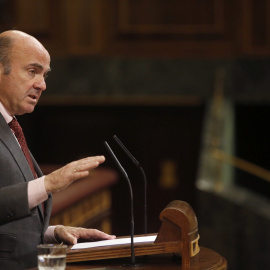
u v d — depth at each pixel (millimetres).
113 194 28297
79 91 26531
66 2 26234
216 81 26266
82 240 8984
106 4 26281
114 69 26453
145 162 28328
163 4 26281
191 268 7816
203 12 26250
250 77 26250
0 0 25891
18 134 8945
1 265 8062
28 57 8602
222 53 26297
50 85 26516
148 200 28359
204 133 26047
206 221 21688
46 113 28031
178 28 26312
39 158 28281
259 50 26141
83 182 16641
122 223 28266
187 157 28219
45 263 7016
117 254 7836
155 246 7867
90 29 26359
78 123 28188
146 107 27969
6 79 8602
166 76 26406
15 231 8242
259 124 28719
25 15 26203
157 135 28250
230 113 26422
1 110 8750
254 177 28062
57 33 26359
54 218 13445
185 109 27906
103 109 28094
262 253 21141
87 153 28297
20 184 7871
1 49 8609
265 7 26047
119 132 28281
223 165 24719
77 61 26469
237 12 26156
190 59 26359
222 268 8047
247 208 21359
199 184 22359
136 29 26359
